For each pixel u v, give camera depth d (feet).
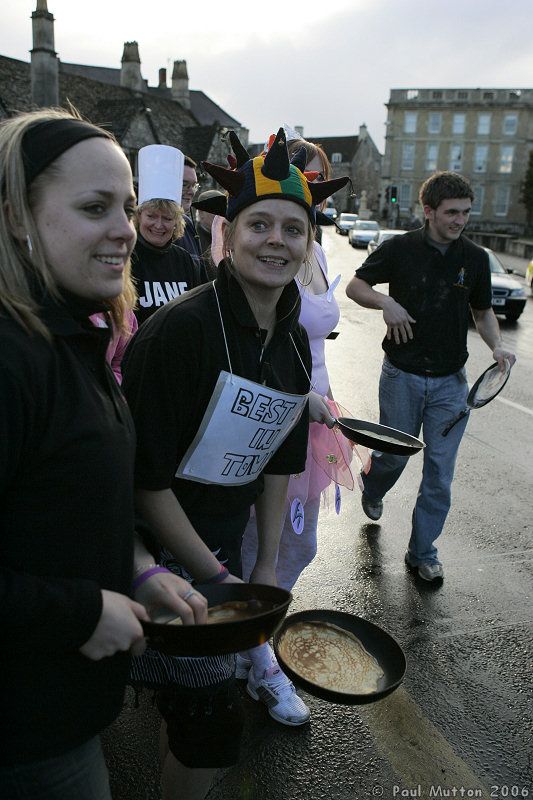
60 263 3.71
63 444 3.51
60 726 3.77
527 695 8.66
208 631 3.92
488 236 121.29
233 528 5.87
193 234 15.96
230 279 5.29
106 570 3.89
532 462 17.12
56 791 3.82
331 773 7.25
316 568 11.63
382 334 35.40
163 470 5.06
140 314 10.64
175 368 4.96
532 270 57.62
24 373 3.35
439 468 11.06
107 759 7.34
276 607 4.22
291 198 5.16
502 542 12.81
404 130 195.62
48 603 3.36
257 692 7.99
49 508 3.56
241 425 5.31
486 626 10.10
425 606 10.57
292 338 5.97
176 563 5.62
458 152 194.90
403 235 10.97
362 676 5.18
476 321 11.59
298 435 6.16
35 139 3.59
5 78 88.94
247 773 7.18
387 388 11.25
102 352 4.00
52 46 87.97
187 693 5.15
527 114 189.57
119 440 3.88
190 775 5.41
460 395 11.09
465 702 8.47
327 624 5.66
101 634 3.56
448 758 7.55
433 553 11.46
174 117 118.73
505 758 7.61
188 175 15.24
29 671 3.65
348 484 8.66
